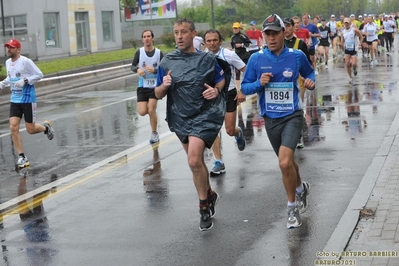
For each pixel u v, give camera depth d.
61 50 44.38
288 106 7.14
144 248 6.82
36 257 6.73
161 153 11.56
